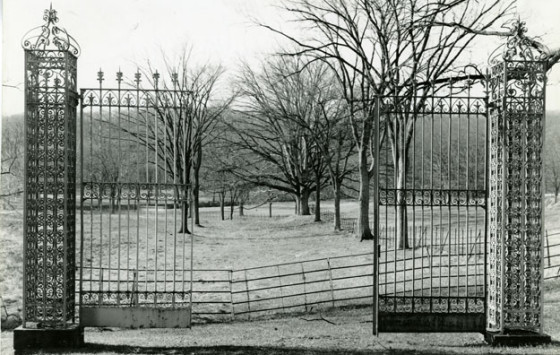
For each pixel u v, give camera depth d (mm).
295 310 16797
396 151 23219
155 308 9852
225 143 43188
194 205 37531
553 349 9406
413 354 9602
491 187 10250
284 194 48562
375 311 10258
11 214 27672
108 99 9969
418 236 25453
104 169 10719
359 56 27406
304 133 39594
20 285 19688
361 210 28828
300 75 38531
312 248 28359
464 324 10133
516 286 9922
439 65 23391
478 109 10336
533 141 9930
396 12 24578
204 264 25578
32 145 9586
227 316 16172
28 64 9570
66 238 9609
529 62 9906
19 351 9367
